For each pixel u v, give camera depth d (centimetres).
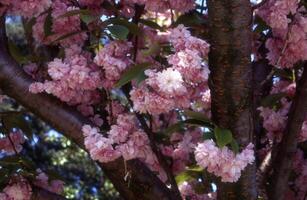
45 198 242
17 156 249
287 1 212
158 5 226
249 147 209
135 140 218
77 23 235
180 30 209
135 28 227
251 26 208
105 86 222
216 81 212
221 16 206
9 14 237
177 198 236
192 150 261
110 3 239
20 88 233
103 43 240
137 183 231
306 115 251
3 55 235
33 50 266
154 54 239
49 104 232
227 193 223
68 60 226
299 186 279
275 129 253
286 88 263
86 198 1135
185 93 207
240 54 209
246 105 213
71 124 232
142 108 206
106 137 222
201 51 207
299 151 276
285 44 222
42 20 244
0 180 238
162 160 237
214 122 216
